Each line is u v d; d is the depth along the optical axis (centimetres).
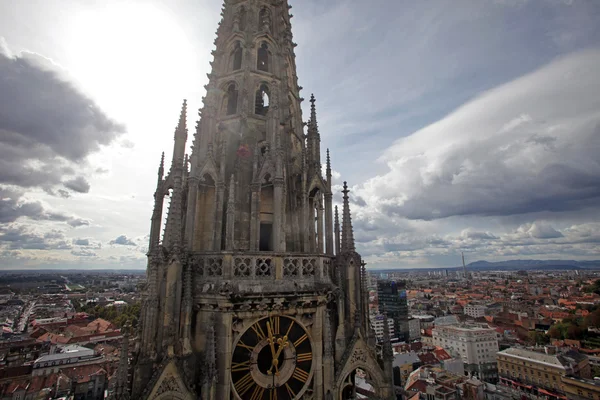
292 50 3238
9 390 10088
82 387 9594
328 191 2762
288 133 2739
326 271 2331
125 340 1694
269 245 2517
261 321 1947
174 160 2322
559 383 12912
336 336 2269
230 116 2625
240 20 3011
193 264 2008
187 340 1816
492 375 17288
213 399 1683
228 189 2377
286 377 1980
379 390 2292
